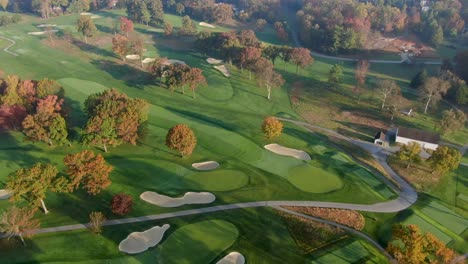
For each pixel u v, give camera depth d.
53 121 77.00
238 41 138.88
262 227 60.34
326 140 93.56
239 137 87.00
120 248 55.28
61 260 52.84
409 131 93.19
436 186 76.75
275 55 135.62
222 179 72.19
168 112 99.12
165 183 70.31
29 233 57.38
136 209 63.38
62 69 130.00
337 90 123.50
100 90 112.12
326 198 68.56
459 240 62.22
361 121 104.06
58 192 66.31
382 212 66.56
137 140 82.25
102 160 62.91
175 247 55.44
